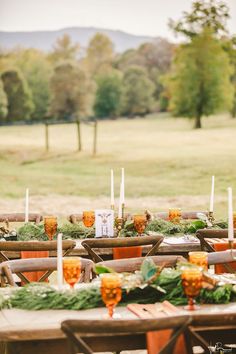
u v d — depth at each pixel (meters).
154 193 11.77
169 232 6.17
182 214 7.48
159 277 3.60
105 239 5.07
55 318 3.30
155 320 2.79
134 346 3.20
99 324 2.76
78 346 2.79
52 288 3.58
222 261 4.45
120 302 3.55
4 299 3.50
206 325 2.94
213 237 5.56
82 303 3.45
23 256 5.24
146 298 3.58
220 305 3.53
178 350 3.06
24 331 3.01
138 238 5.12
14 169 11.73
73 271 3.58
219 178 11.74
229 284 3.64
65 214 11.63
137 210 11.69
